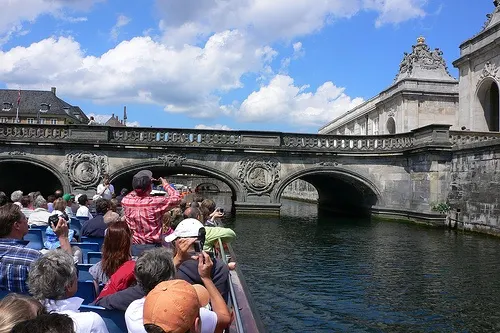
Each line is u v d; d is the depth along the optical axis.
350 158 28.00
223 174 27.03
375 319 10.84
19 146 25.88
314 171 27.75
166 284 2.80
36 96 74.75
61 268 3.78
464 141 25.33
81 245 7.33
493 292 12.80
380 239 21.22
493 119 34.41
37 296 3.71
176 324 2.59
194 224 4.84
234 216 27.58
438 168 24.81
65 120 74.38
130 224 7.09
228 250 8.77
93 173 26.12
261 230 23.22
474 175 22.50
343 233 23.09
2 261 4.48
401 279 14.09
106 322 4.11
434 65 45.19
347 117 65.38
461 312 11.29
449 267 15.54
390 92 47.34
